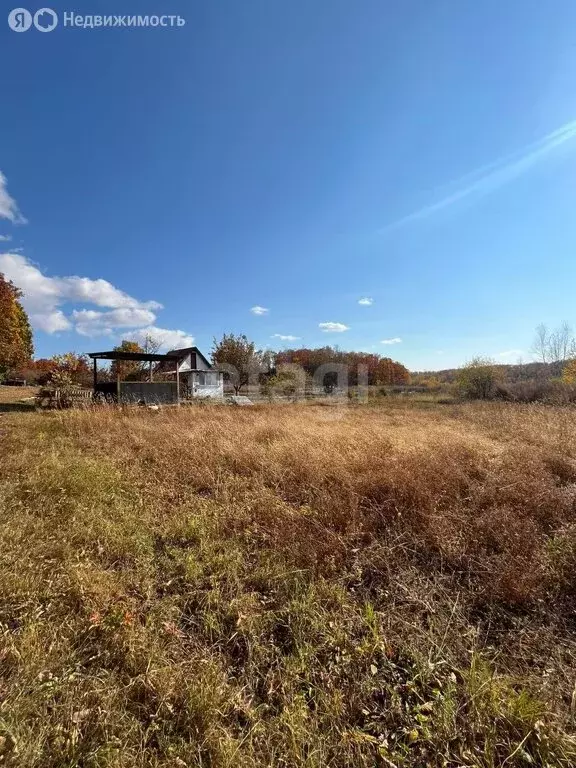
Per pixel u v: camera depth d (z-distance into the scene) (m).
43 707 1.60
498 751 1.54
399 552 2.97
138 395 14.71
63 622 2.10
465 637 2.12
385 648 2.03
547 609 2.33
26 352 31.94
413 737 1.55
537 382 18.03
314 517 3.53
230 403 15.77
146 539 3.10
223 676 1.84
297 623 2.20
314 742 1.53
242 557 2.91
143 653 1.93
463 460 4.77
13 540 2.83
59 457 5.18
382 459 4.61
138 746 1.49
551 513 3.47
